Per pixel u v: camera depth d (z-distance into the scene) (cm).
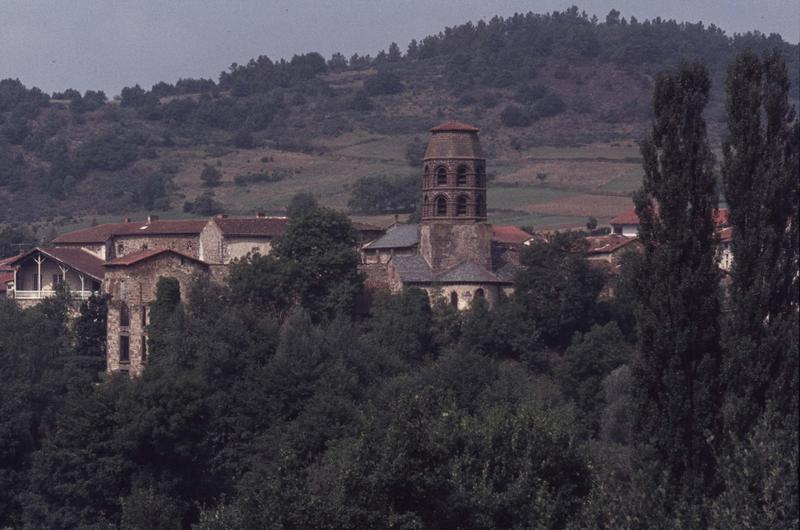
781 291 14300
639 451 14550
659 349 14550
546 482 15500
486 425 16775
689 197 14712
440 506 14462
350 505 14388
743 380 14075
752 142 14450
